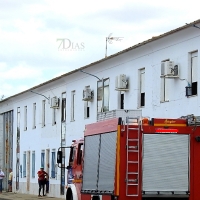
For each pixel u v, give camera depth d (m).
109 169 19.59
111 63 36.34
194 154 19.39
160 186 19.06
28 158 54.19
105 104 37.53
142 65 32.72
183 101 28.64
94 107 39.28
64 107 45.38
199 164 19.36
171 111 29.69
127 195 18.88
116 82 34.41
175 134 19.36
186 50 28.45
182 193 19.16
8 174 60.28
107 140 20.00
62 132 45.56
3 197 47.19
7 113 61.50
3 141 62.12
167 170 19.19
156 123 19.30
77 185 23.48
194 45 27.86
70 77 43.06
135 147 19.11
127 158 19.02
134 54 33.44
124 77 34.16
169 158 19.23
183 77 28.67
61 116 45.91
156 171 19.11
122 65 35.09
